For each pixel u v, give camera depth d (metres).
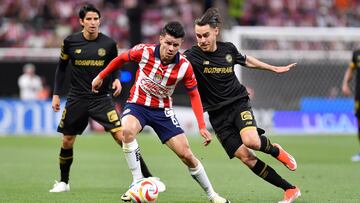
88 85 23.00
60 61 23.42
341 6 73.56
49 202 20.69
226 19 64.06
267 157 36.59
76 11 65.12
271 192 23.36
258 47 55.09
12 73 52.47
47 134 51.06
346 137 50.66
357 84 35.16
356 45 55.38
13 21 62.59
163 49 18.44
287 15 70.31
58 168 31.55
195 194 22.78
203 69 20.48
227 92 20.56
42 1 64.94
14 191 23.41
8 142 45.56
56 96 23.67
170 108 19.59
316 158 36.50
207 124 52.53
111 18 64.75
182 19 66.88
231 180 26.92
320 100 54.84
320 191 23.62
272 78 54.44
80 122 23.20
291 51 54.38
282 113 54.44
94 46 22.91
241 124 20.05
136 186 18.23
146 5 66.88
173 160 35.25
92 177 28.17
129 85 42.38
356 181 26.64
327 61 54.97
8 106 51.00
